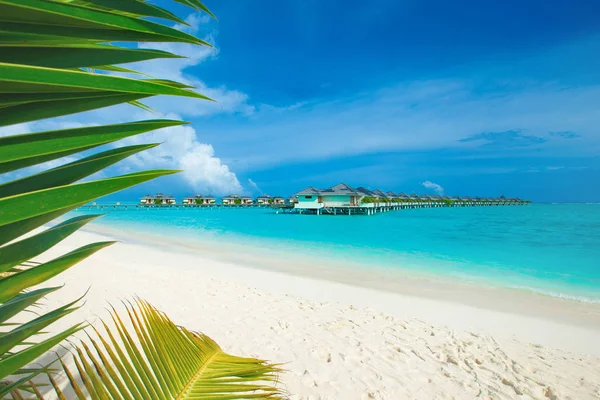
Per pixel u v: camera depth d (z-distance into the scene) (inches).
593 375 206.2
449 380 191.0
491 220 2068.2
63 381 157.2
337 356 209.9
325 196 2464.3
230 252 749.3
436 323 301.7
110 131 28.0
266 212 3213.6
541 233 1245.7
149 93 24.8
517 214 2974.9
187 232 1242.0
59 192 24.0
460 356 221.6
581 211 3784.5
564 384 193.2
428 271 575.8
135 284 339.0
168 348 60.3
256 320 262.5
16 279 25.0
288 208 3061.0
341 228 1421.0
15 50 22.5
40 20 21.5
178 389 54.6
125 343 51.6
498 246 893.8
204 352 68.5
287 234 1190.9
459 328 292.5
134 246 786.2
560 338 281.0
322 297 370.9
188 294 319.6
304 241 984.3
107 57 25.1
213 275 459.2
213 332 235.1
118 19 23.2
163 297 304.2
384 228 1454.2
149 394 49.6
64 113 25.8
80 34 22.8
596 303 390.0
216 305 293.0
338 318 280.4
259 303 307.7
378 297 382.3
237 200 4475.9
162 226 1526.8
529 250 828.0
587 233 1246.3
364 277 513.3
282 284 426.6
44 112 25.1
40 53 23.1
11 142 23.6
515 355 229.6
